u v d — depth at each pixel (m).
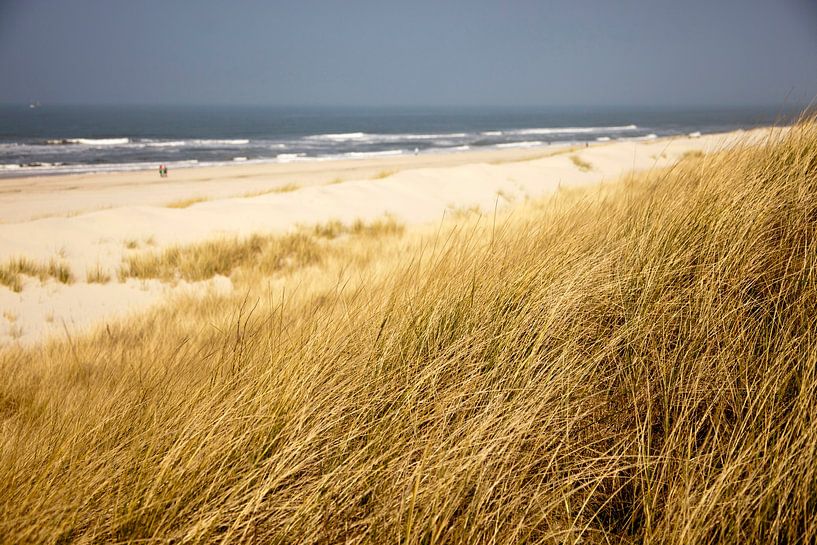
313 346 2.21
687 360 1.82
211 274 9.60
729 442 1.40
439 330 2.23
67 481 1.55
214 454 1.57
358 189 17.27
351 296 3.71
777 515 1.19
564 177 21.48
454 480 1.42
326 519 1.40
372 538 1.34
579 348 2.00
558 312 2.13
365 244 11.32
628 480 1.47
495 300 2.34
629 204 3.42
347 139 89.62
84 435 1.88
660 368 1.77
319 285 6.54
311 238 11.80
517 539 1.32
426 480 1.45
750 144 3.32
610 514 1.45
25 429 2.34
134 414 2.06
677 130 103.06
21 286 8.02
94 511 1.46
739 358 1.71
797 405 1.43
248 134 104.44
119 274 9.19
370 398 1.84
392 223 13.77
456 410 1.75
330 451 1.65
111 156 52.47
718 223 2.46
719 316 1.94
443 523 1.25
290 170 37.50
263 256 10.31
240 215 13.58
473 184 19.30
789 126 3.18
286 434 1.66
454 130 121.19
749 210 2.49
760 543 1.21
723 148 3.52
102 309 7.92
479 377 1.88
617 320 2.17
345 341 2.25
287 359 2.11
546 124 147.38
